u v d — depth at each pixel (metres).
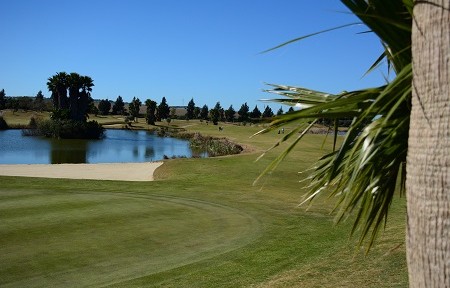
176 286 6.60
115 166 28.67
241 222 10.83
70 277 6.92
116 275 7.02
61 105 76.12
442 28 2.07
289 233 9.81
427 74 2.13
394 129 2.65
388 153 2.81
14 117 100.19
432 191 2.08
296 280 6.55
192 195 15.00
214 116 111.69
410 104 2.60
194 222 10.64
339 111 2.64
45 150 46.28
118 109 137.12
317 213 12.23
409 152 2.27
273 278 6.82
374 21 2.59
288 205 13.52
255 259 7.86
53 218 10.50
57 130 65.62
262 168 23.75
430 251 2.08
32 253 7.98
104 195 13.97
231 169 23.41
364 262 7.01
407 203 2.28
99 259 7.75
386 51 2.95
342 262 7.19
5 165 28.81
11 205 11.93
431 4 2.11
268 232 9.88
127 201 13.02
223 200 14.14
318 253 8.06
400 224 9.61
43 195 13.64
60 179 17.97
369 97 2.59
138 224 10.22
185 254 8.12
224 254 8.13
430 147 2.10
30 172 25.22
